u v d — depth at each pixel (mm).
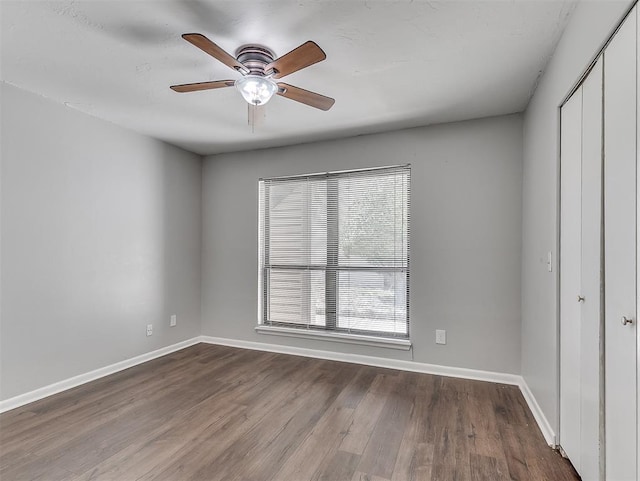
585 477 1623
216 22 1745
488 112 2906
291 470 1812
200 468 1825
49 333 2703
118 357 3252
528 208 2670
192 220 4121
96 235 3055
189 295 4086
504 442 2057
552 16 1701
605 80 1390
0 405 2414
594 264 1519
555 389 1967
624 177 1257
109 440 2082
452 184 3123
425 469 1817
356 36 1865
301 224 3779
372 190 3455
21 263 2529
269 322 3951
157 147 3652
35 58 2090
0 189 2410
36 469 1809
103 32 1833
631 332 1222
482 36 1866
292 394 2738
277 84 1998
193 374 3170
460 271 3094
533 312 2494
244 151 4031
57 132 2742
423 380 3016
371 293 3457
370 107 2801
